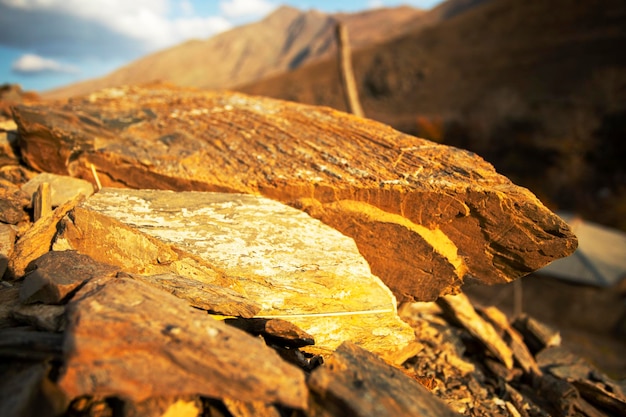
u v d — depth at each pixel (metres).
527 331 4.18
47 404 1.63
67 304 1.90
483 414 2.96
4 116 4.92
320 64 64.69
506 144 25.81
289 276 2.58
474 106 38.16
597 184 21.31
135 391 1.60
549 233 2.85
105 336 1.67
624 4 42.09
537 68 40.03
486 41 51.16
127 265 2.47
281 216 3.02
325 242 2.88
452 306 3.69
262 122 3.94
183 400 1.75
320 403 1.74
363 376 1.82
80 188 3.31
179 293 2.21
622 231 18.03
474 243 3.03
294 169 3.30
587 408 3.20
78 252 2.34
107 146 3.54
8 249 2.56
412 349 3.09
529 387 3.48
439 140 28.08
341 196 3.12
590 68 35.22
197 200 3.04
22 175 3.73
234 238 2.75
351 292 2.62
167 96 4.60
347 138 3.61
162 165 3.42
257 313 2.29
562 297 12.87
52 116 3.64
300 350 2.47
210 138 3.74
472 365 3.51
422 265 3.09
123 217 2.71
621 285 12.39
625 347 10.30
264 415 1.76
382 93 51.50
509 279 3.10
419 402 1.78
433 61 52.16
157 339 1.68
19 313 2.00
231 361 1.65
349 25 131.00
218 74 109.12
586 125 23.81
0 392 1.62
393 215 3.07
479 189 2.87
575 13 45.38
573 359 3.91
